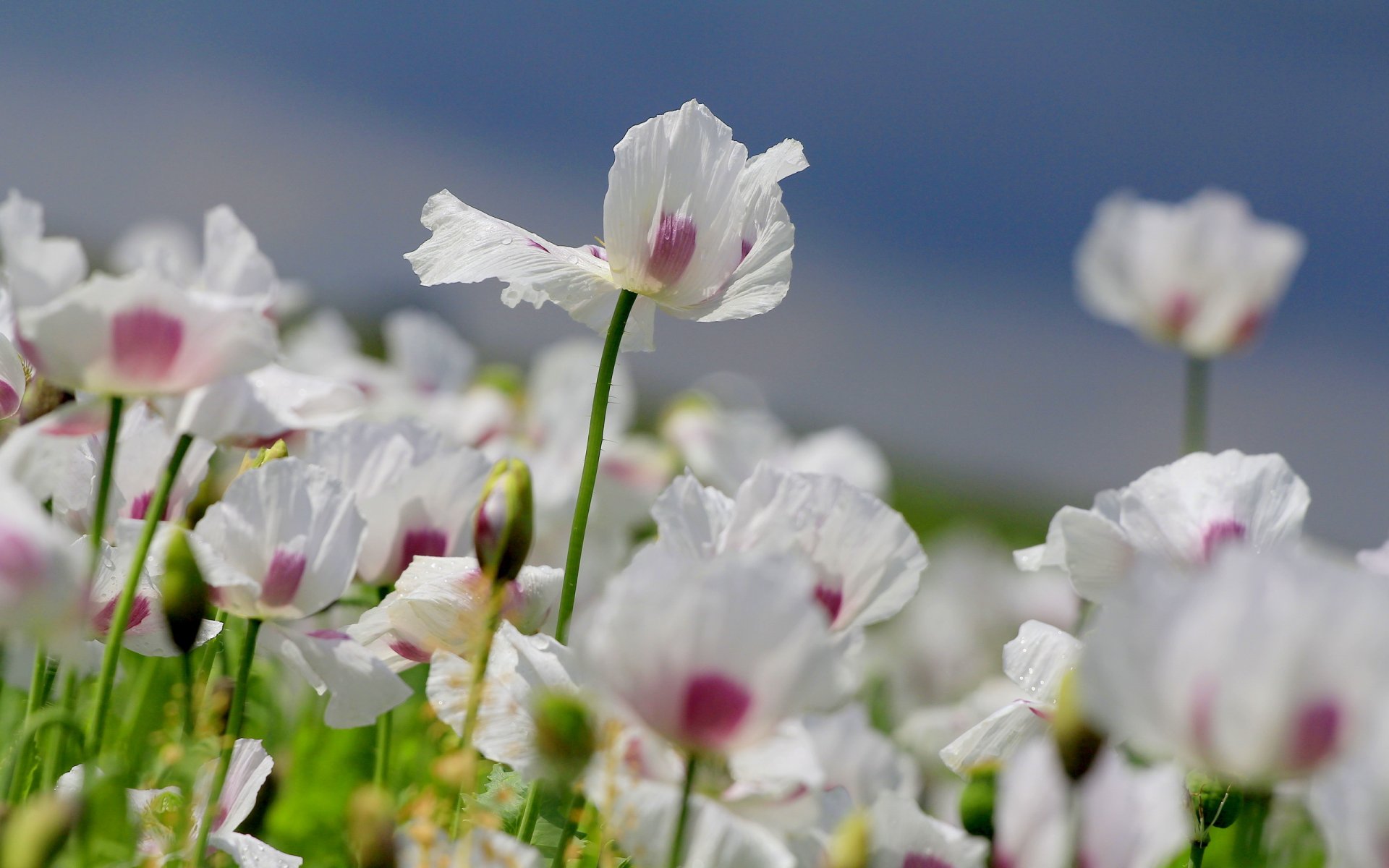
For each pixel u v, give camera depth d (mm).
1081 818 1524
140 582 1588
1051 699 1602
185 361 1515
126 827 1554
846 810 1564
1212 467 1619
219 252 1632
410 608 1599
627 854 1532
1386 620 1412
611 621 1462
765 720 1464
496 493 1539
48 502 1638
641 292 1628
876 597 1588
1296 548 1603
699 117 1623
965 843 1532
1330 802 1450
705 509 1593
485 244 1645
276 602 1564
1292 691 1416
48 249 1522
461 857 1509
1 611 1448
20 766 1566
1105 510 1631
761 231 1642
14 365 1626
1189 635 1422
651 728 1471
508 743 1526
